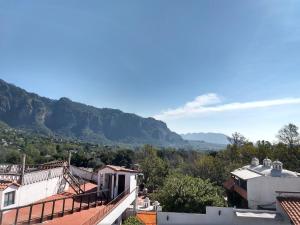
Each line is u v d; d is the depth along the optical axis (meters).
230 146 86.38
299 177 36.53
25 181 23.53
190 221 29.16
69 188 31.66
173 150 116.69
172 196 33.28
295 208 25.48
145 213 31.55
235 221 28.84
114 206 22.89
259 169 42.31
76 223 17.98
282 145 74.94
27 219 17.78
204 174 59.91
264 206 35.59
